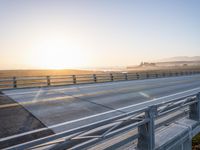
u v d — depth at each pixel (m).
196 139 12.32
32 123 6.04
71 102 9.48
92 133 3.15
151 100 10.30
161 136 4.79
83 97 10.98
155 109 4.12
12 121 6.20
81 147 2.84
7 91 12.91
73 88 15.25
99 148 3.69
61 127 5.70
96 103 9.30
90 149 3.64
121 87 16.45
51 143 2.54
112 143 3.90
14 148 2.17
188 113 6.79
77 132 2.81
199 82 22.80
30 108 8.03
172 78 30.11
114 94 12.31
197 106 6.11
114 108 8.26
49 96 11.16
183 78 30.33
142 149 3.93
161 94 12.64
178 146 5.05
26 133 5.15
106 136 3.22
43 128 5.59
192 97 6.02
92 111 7.69
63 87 15.81
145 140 3.91
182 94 12.74
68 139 2.71
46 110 7.74
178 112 6.69
